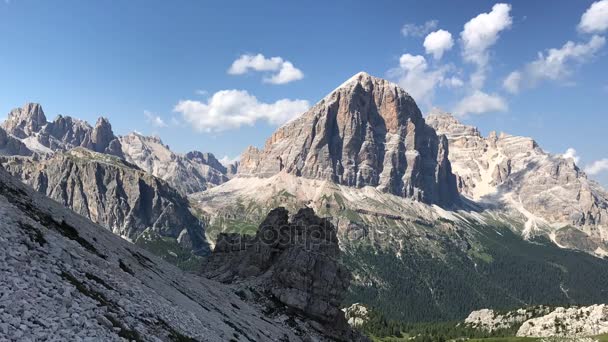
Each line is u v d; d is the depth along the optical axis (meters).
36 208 63.50
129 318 41.12
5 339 26.72
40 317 31.11
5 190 62.91
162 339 41.91
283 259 139.62
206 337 52.94
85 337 31.75
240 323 85.00
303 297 127.50
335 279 134.12
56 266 41.09
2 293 31.64
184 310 60.12
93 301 38.81
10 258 37.12
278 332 101.25
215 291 105.31
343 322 133.12
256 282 135.12
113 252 69.12
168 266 97.38
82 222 77.62
